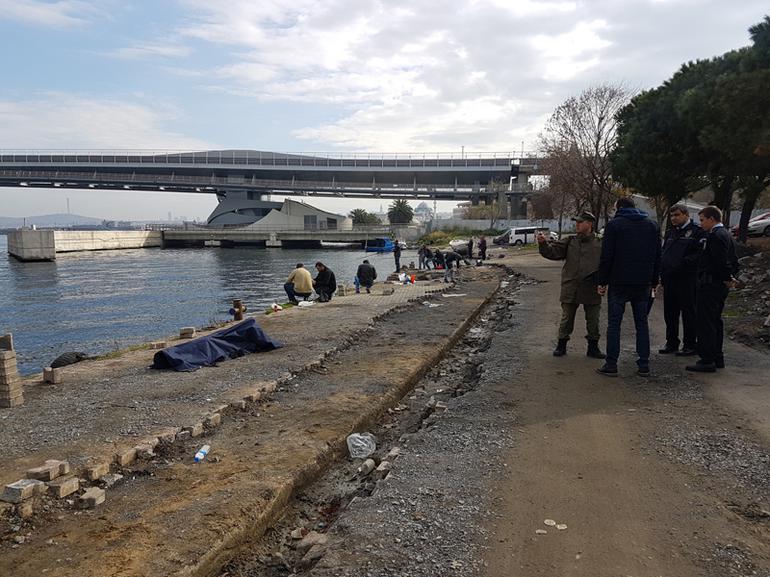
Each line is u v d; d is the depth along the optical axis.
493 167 87.00
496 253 44.69
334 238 75.69
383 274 36.75
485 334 10.98
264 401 6.41
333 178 97.06
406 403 6.75
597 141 34.66
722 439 4.49
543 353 7.88
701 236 6.96
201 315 19.91
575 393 5.86
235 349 8.84
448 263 26.39
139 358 9.07
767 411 5.10
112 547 3.29
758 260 15.09
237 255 61.28
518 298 15.21
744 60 14.89
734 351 7.47
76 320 19.11
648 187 23.27
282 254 63.16
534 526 3.32
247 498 3.88
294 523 3.90
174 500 3.90
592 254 7.25
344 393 6.62
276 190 95.12
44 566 3.12
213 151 100.69
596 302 7.32
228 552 3.38
